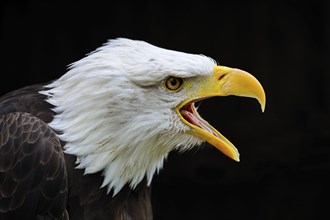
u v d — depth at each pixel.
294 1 24.78
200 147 11.44
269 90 24.58
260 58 24.67
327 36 24.64
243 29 24.72
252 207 22.50
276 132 23.73
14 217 10.95
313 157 23.02
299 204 22.53
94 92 10.69
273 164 22.97
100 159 10.85
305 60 24.72
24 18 24.34
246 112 24.31
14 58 24.38
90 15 24.44
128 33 24.47
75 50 24.41
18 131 11.00
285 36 24.75
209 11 24.73
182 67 10.66
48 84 11.96
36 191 10.84
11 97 11.76
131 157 10.94
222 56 24.70
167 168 22.83
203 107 24.28
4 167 10.95
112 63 10.68
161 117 10.78
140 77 10.58
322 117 24.19
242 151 23.23
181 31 24.64
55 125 11.05
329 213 22.41
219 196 22.67
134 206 11.93
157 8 24.59
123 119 10.69
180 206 22.61
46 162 10.79
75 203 11.08
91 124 10.76
